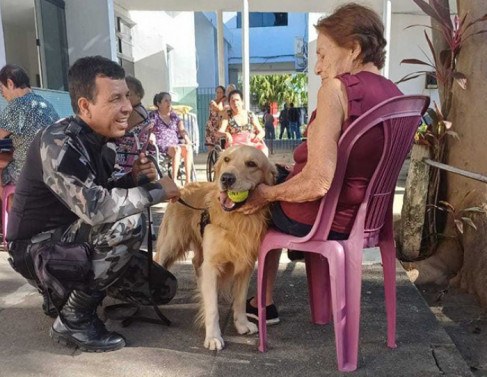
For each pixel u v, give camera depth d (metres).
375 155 2.14
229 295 3.05
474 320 2.98
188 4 10.59
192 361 2.38
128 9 10.95
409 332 2.68
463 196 3.47
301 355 2.44
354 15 2.20
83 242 2.38
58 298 2.51
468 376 2.25
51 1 6.97
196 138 12.89
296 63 20.75
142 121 4.15
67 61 7.48
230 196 2.40
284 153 15.73
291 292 3.29
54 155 2.21
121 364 2.35
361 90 2.11
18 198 2.39
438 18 3.53
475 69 3.39
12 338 2.60
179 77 15.40
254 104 32.22
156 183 2.44
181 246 3.20
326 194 2.17
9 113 3.97
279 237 2.36
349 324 2.27
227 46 22.42
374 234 2.37
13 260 2.48
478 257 3.25
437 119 3.60
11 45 6.97
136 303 2.87
